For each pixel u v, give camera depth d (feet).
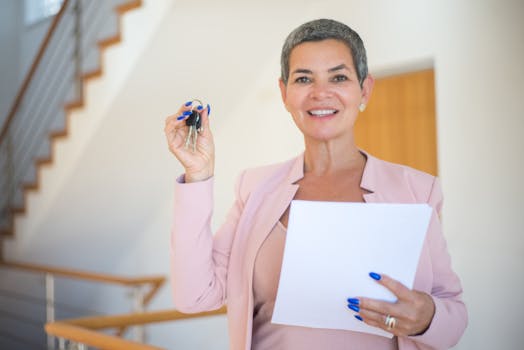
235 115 11.90
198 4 9.27
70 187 12.76
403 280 2.85
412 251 2.80
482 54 8.75
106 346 5.55
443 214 9.19
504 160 8.52
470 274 8.86
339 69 3.20
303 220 2.83
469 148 8.89
